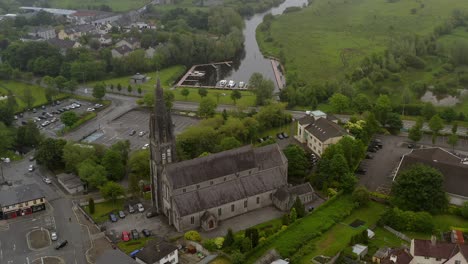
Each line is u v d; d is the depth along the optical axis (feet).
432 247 575.79
